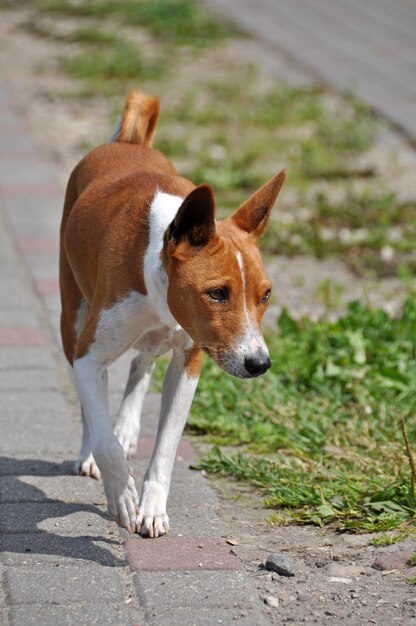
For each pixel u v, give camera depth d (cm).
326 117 1227
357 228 955
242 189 1029
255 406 629
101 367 495
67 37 1578
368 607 429
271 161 1105
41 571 448
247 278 455
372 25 1656
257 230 487
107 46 1522
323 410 621
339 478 537
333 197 1018
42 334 737
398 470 538
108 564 458
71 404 643
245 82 1359
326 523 504
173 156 1105
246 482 552
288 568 454
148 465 559
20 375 675
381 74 1389
